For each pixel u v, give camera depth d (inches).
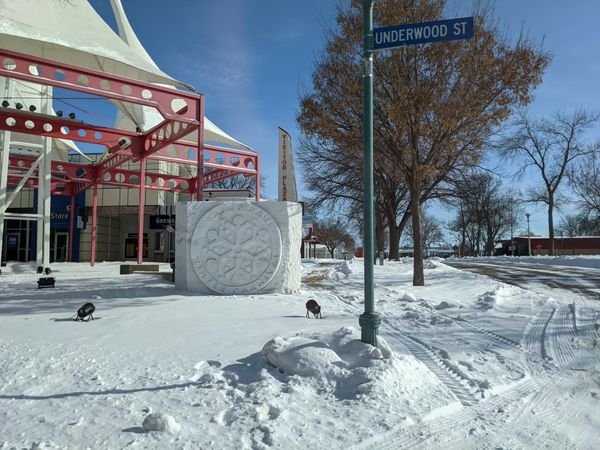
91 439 129.4
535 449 134.3
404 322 318.3
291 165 550.3
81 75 502.3
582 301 422.9
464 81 520.7
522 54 498.9
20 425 138.6
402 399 161.8
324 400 160.9
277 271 463.5
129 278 658.8
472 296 458.0
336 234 2763.3
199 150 575.2
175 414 148.2
